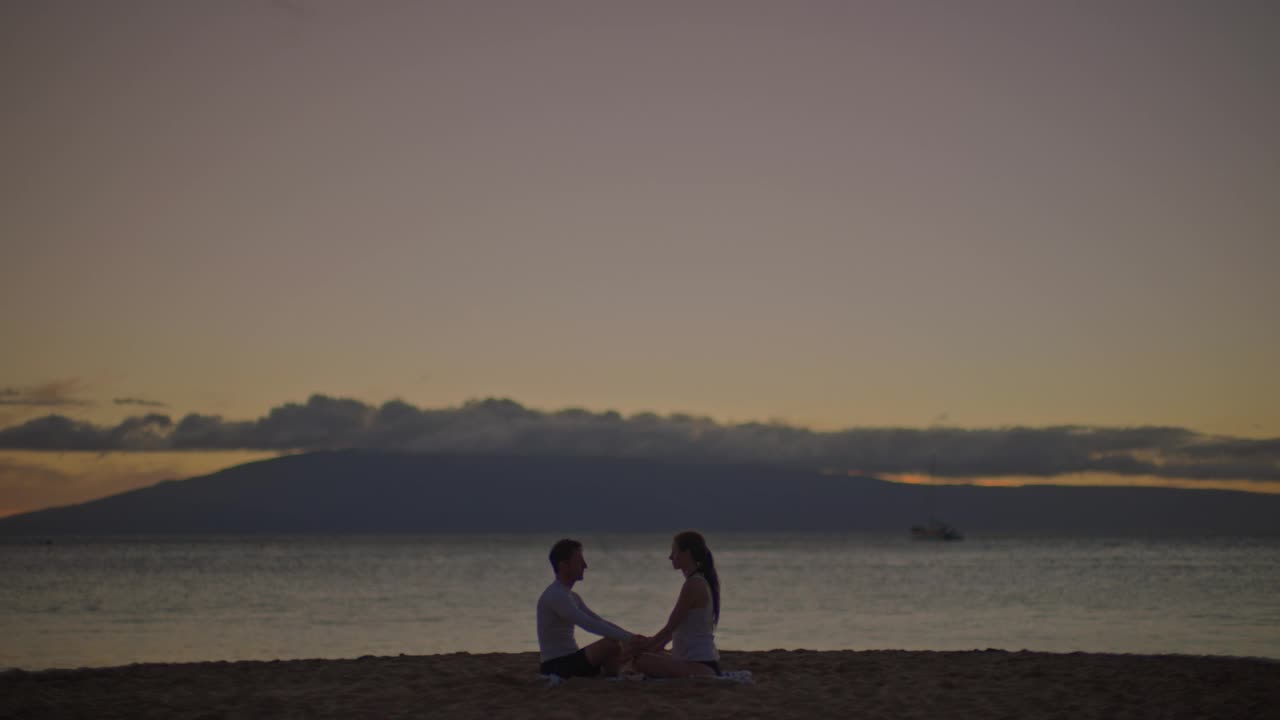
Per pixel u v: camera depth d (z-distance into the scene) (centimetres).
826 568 7612
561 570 1107
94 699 1056
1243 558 10169
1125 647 2062
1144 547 16975
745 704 962
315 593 4238
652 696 990
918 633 2398
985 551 14062
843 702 998
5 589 4562
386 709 970
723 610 3167
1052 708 984
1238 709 981
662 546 18912
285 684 1158
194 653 2020
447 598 3884
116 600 3778
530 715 920
